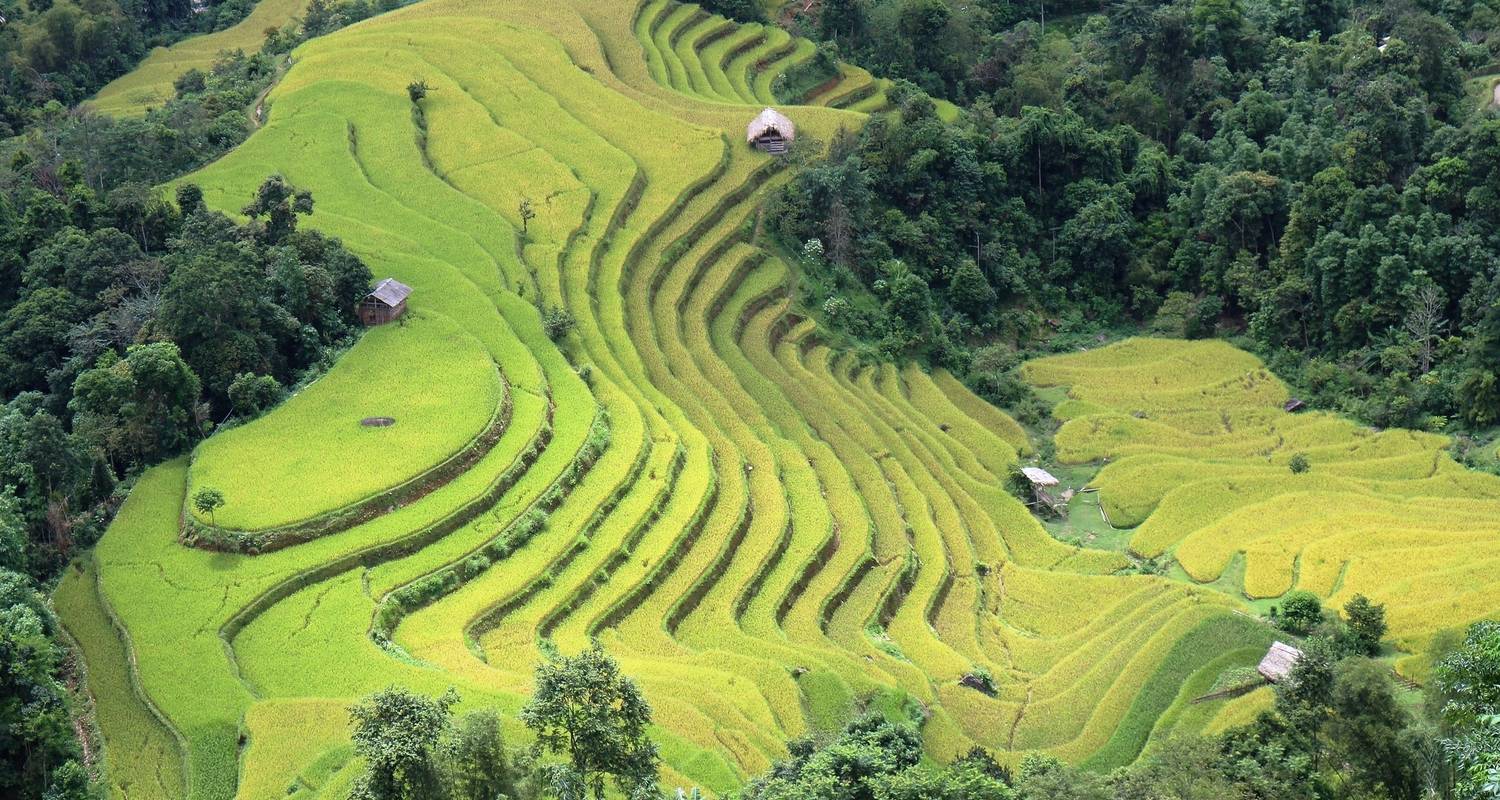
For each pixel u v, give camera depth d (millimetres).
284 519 94500
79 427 100562
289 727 78875
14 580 84875
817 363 134625
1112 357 145625
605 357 120812
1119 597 108438
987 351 142375
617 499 104312
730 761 80375
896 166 152750
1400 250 136250
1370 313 135500
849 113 161250
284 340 112188
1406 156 146250
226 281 106875
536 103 157500
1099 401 138625
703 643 94875
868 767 72938
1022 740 91688
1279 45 173875
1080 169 158750
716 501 108438
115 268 112625
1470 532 111750
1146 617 104188
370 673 83625
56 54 177875
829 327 140000
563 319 121625
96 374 99812
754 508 109750
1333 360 138625
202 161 146375
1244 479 123188
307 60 167500
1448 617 100125
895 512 115250
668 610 96375
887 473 121750
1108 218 153375
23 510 93188
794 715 86750
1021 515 120312
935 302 147375
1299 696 81375
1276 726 81250
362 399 108312
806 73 176250
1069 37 191625
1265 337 143000
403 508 98062
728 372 126750
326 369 112750
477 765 65125
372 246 129375
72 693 82812
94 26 180500
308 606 89562
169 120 150625
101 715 81375
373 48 168875
